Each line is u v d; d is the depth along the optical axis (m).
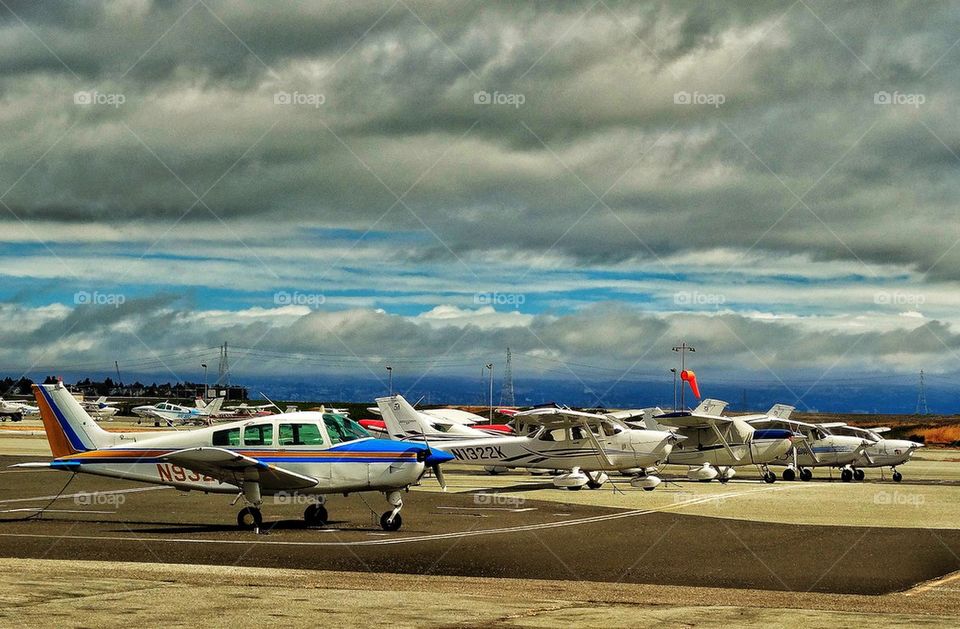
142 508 23.34
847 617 10.55
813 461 37.75
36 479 33.53
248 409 100.25
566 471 32.38
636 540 18.00
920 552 16.77
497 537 18.16
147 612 9.97
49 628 9.07
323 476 19.22
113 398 145.50
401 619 9.91
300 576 13.17
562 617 10.23
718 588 13.04
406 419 40.34
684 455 36.28
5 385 149.75
